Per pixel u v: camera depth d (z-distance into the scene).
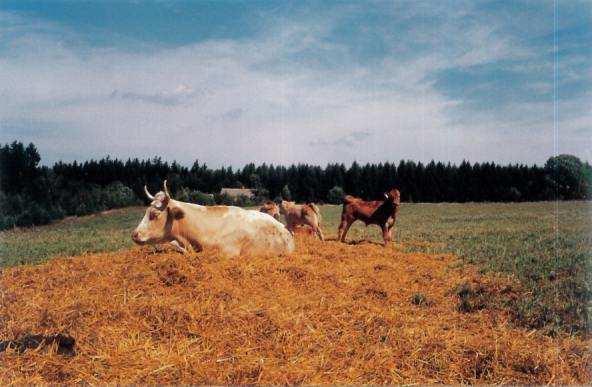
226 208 9.27
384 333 5.76
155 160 50.62
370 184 54.94
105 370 4.90
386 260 10.08
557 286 7.70
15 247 19.44
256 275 7.66
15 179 39.00
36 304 6.50
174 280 7.14
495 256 10.77
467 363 5.19
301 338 5.54
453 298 7.46
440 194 50.66
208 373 4.87
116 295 6.66
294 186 53.34
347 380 4.84
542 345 5.56
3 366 4.92
